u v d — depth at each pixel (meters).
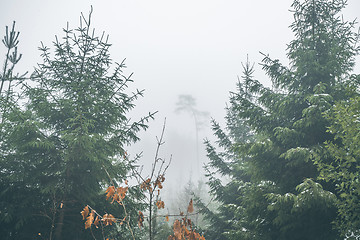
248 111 8.66
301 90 8.80
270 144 8.20
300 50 8.74
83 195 7.55
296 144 8.17
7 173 7.65
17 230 7.36
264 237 7.72
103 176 7.77
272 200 7.38
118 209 7.72
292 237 7.36
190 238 3.47
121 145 8.51
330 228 6.97
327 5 9.07
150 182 3.79
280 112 8.75
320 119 7.41
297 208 6.71
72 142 7.54
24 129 7.27
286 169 8.41
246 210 8.29
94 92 8.70
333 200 6.27
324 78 8.55
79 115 7.69
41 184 7.55
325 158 7.11
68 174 7.76
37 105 8.09
